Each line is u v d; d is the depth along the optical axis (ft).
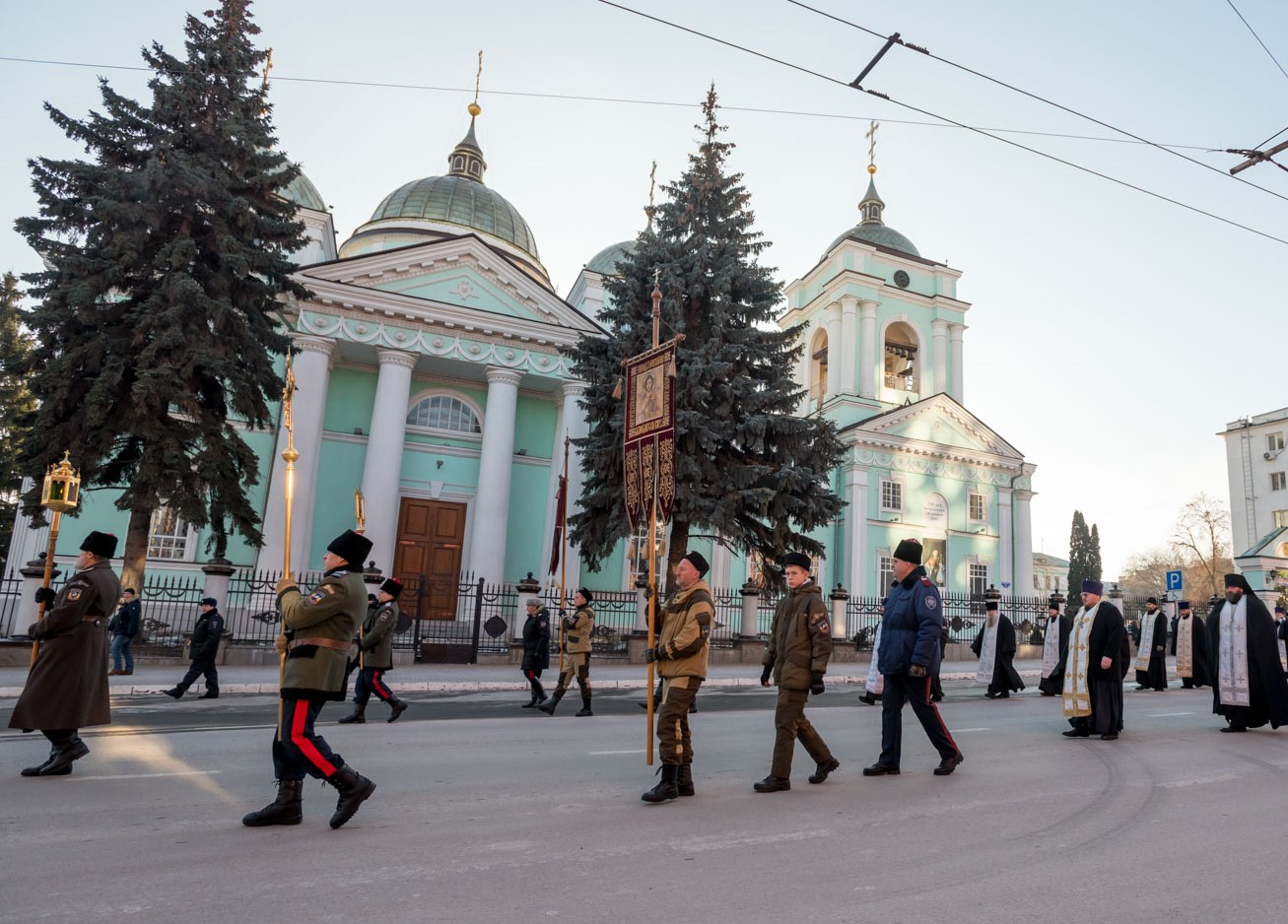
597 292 119.03
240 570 78.95
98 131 58.54
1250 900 13.15
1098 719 30.99
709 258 70.54
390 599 34.24
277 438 82.02
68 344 56.39
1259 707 33.35
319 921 11.30
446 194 115.03
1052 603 51.65
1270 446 188.55
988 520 123.54
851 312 127.24
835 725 34.60
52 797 18.61
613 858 14.55
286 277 66.64
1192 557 214.07
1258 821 18.57
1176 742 30.96
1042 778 22.97
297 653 16.22
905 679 23.52
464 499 94.38
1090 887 13.58
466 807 18.30
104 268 55.88
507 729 31.81
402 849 14.84
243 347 60.29
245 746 26.25
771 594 73.87
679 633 19.45
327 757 16.11
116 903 11.87
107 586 21.59
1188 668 58.70
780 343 72.69
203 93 61.52
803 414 137.28
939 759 25.80
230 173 61.98
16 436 106.52
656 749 27.55
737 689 53.42
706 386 67.15
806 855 14.96
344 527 88.94
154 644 55.88
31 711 20.35
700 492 65.46
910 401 128.67
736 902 12.41
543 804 18.70
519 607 72.69
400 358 86.89
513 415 91.04
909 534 117.29
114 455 59.00
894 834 16.55
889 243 140.26
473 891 12.64
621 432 67.10
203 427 57.47
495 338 91.56
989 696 49.49
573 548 87.56
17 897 12.05
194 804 18.16
